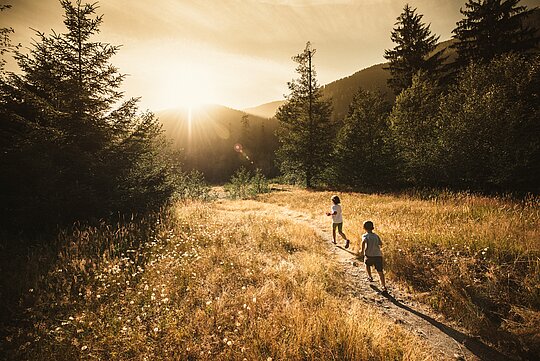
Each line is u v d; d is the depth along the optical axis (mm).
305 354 3580
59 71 8734
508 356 3844
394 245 7449
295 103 30938
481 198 12312
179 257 6434
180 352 3600
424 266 6246
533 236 6363
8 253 6402
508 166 14781
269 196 23984
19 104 8547
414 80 22250
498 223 7578
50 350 3561
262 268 6406
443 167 17484
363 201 15023
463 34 24047
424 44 29047
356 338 3736
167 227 9008
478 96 16328
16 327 4012
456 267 5848
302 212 15133
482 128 15766
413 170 20156
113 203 9125
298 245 8477
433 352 3848
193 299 4895
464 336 4285
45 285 5160
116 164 9578
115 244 7184
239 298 4934
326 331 3979
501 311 4633
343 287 5863
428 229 8023
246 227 10070
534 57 17438
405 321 4672
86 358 3480
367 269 6203
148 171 11555
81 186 8297
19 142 7875
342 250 8516
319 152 30469
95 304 4672
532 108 15500
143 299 4867
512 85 16656
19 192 7781
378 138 22719
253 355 3467
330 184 27438
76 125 8711
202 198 23250
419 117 21500
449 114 17844
